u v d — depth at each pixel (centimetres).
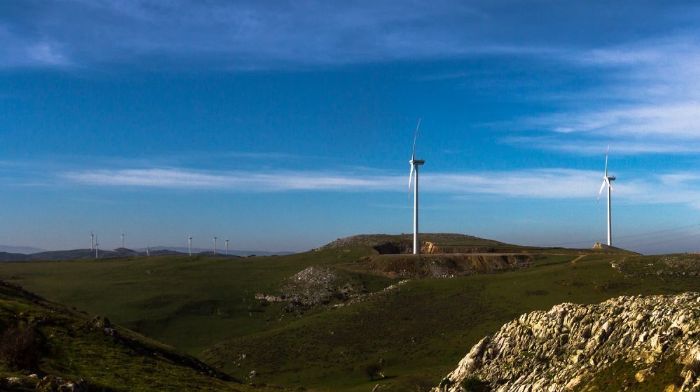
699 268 17025
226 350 15262
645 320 5591
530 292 16462
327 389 11506
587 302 14775
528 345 6681
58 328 6931
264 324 19150
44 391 4219
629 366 5116
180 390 5941
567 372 5712
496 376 6531
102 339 7206
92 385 5166
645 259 18400
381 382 11438
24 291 9781
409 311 16475
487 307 15762
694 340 4828
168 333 18438
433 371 11600
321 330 15850
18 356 5234
